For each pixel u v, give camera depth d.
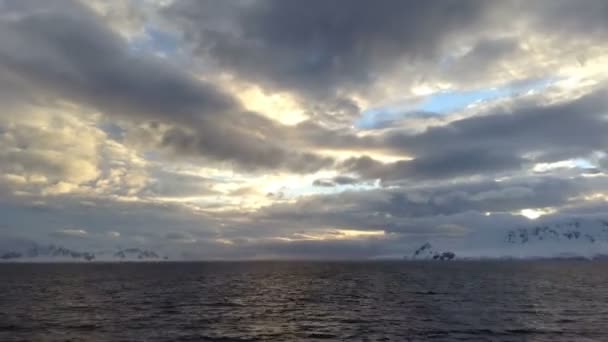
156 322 54.59
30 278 157.62
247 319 57.47
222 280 145.25
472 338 45.00
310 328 50.84
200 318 58.16
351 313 63.03
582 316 59.16
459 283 128.00
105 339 44.28
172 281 139.38
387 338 45.09
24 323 53.50
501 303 74.81
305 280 145.75
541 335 46.31
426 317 58.88
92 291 100.75
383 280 144.62
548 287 111.12
